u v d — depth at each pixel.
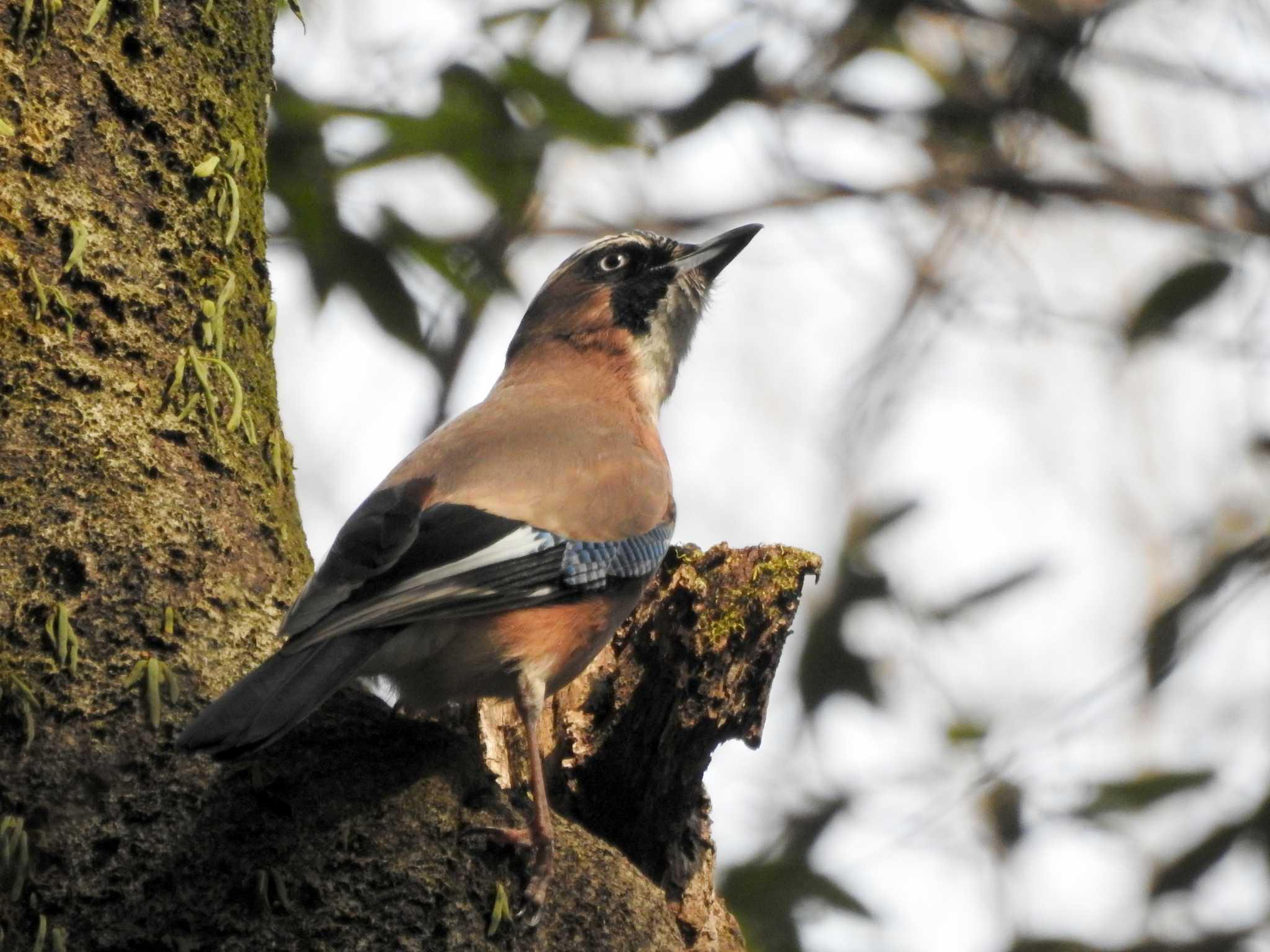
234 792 7.58
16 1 8.23
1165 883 14.56
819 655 16.48
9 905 7.04
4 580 7.56
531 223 16.89
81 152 8.34
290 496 8.98
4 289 7.96
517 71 14.59
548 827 8.17
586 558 10.01
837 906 15.23
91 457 7.96
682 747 10.16
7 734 7.33
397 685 9.77
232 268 8.86
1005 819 15.53
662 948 8.48
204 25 8.94
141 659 7.67
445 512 9.63
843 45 17.69
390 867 7.65
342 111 14.38
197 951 7.23
